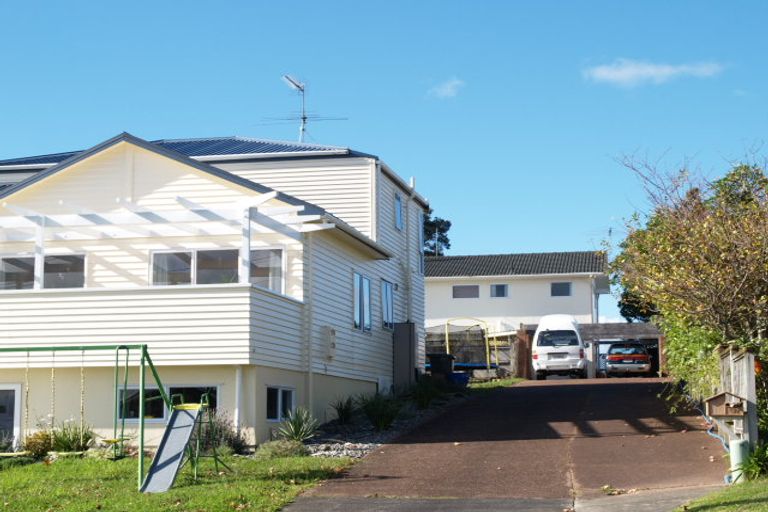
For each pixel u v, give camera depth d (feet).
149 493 39.78
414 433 58.90
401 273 88.53
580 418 63.21
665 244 51.31
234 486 41.01
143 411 42.22
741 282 47.91
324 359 64.13
